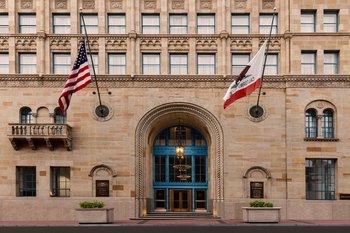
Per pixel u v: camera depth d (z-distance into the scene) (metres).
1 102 32.06
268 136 31.75
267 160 31.58
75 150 31.77
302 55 32.56
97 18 33.09
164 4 32.91
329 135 32.03
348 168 31.28
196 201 35.34
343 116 31.59
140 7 33.00
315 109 31.94
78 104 32.09
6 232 23.25
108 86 32.22
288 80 31.86
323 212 30.80
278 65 32.56
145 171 32.50
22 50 32.44
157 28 33.22
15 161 31.53
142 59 32.91
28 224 27.34
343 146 31.42
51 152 31.69
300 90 31.88
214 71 32.81
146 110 32.06
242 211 30.08
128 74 32.06
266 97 32.06
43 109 32.22
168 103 32.09
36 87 32.22
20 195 31.88
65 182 32.22
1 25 33.12
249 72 27.30
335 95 31.78
